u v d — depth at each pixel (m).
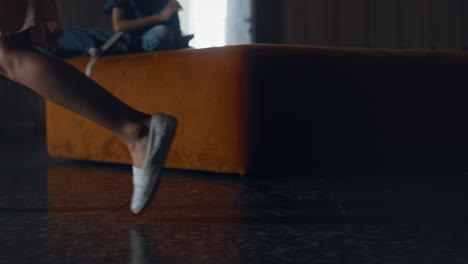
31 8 0.96
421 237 0.94
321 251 0.85
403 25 6.30
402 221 1.07
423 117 1.98
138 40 2.29
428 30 6.32
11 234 0.97
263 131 1.74
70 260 0.80
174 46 2.36
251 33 5.82
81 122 2.21
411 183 1.60
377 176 1.76
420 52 1.99
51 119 2.35
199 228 1.02
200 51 1.82
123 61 2.03
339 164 1.87
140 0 2.29
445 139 2.02
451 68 2.02
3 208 1.23
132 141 1.01
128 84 2.01
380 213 1.15
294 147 1.79
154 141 1.00
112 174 1.87
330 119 1.83
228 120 1.75
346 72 1.85
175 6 2.23
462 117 2.04
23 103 5.77
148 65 1.96
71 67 0.97
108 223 1.06
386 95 1.92
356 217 1.11
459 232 0.97
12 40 0.95
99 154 2.14
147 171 1.01
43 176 1.83
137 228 1.02
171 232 0.98
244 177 1.75
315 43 6.18
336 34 6.23
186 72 1.85
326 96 1.82
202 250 0.86
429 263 0.78
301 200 1.32
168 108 1.90
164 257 0.82
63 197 1.38
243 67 1.72
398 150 1.95
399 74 1.94
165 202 1.30
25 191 1.49
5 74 0.98
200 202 1.30
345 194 1.41
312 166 1.82
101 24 5.73
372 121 1.90
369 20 6.28
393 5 6.29
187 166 1.88
